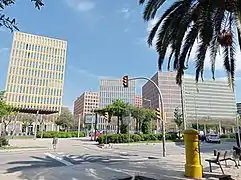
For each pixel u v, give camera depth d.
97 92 113.25
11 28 4.20
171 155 20.19
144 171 11.13
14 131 61.47
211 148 30.77
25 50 103.31
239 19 7.07
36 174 10.62
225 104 46.22
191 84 29.00
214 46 9.75
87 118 58.56
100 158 18.11
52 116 96.56
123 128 45.47
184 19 9.23
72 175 10.34
